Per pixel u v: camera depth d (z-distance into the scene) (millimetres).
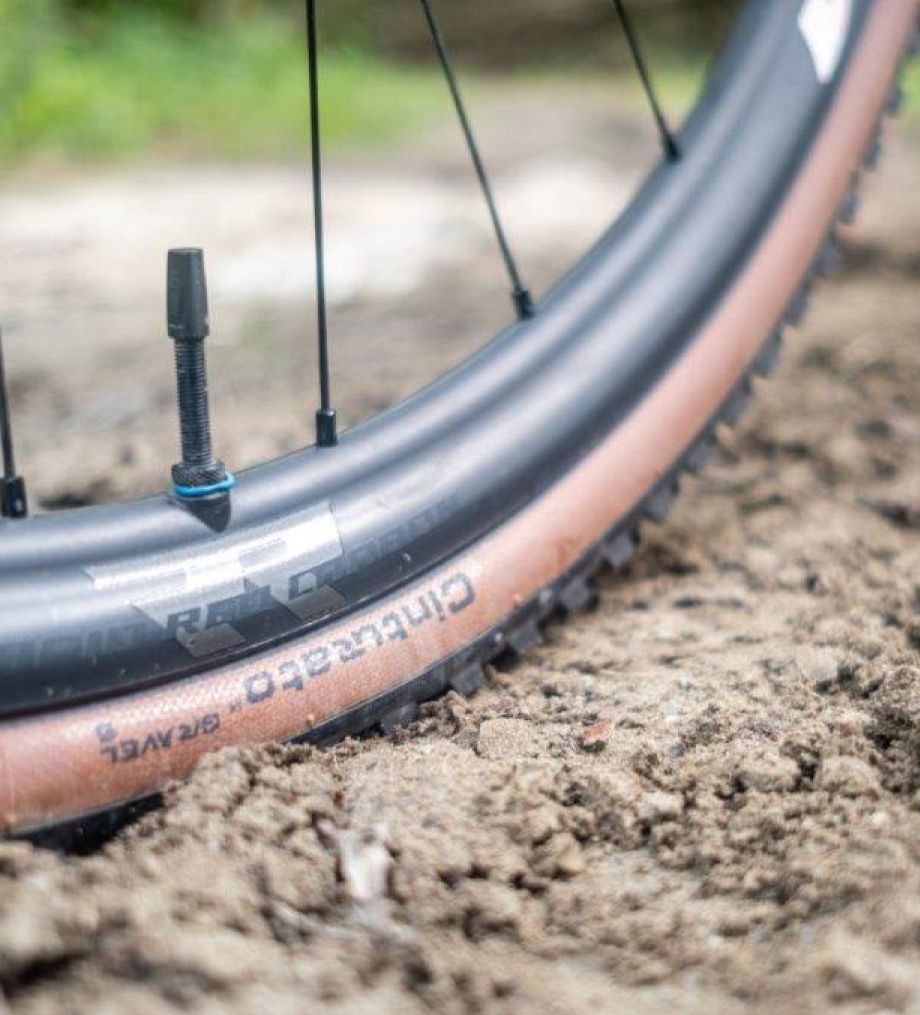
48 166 6926
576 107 11219
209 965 1219
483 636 1722
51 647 1383
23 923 1207
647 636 2002
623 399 1936
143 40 9289
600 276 2021
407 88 11859
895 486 2547
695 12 17078
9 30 7742
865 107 2355
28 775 1365
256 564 1530
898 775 1547
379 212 5621
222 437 2855
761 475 2625
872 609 2043
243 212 5598
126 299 4203
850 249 4195
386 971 1284
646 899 1403
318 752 1550
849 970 1245
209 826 1399
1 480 1489
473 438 1763
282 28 11461
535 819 1477
